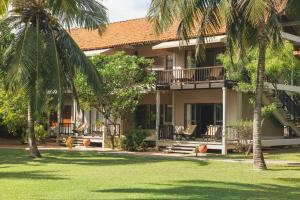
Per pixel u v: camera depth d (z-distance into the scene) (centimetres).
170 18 1947
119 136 3362
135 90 3177
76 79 3012
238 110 3177
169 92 3538
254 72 2662
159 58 3609
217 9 2039
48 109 2953
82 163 2375
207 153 3006
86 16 2522
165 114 3622
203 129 3394
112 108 3253
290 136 3453
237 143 2980
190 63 3362
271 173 1989
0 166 2220
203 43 2139
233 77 2841
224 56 2798
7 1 1467
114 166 2238
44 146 3578
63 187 1517
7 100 3148
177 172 2000
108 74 3105
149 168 2153
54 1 1634
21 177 1798
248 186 1603
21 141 3884
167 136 3303
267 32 2103
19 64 2353
